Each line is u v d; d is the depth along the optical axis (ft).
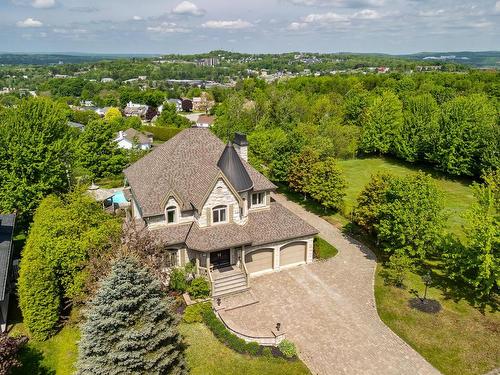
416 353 95.81
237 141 148.77
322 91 488.02
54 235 110.73
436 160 249.34
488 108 255.70
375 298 117.08
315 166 180.55
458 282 125.39
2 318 104.27
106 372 76.48
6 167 158.40
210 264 125.08
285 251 133.59
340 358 94.12
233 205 125.80
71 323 105.81
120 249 92.73
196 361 93.35
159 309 80.12
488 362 92.73
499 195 116.98
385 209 128.36
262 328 103.35
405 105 323.57
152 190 126.52
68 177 177.27
